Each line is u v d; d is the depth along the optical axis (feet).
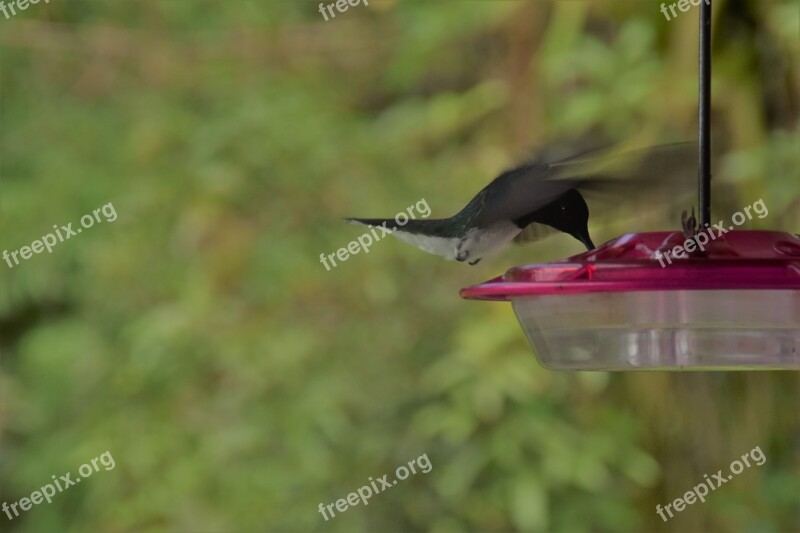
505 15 27.73
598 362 13.14
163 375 31.37
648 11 24.53
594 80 26.27
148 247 32.07
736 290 12.42
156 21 34.22
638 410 27.32
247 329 30.81
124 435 31.24
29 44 33.99
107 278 32.63
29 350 34.09
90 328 33.50
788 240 13.12
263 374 30.55
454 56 32.42
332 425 30.04
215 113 33.24
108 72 34.27
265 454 30.76
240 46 33.83
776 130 23.62
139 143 32.71
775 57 23.35
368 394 30.91
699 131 12.83
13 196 33.55
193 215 31.22
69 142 34.06
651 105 24.62
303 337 30.86
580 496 28.07
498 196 14.67
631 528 27.63
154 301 32.14
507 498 27.71
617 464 27.14
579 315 13.07
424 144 32.83
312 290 31.32
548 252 27.43
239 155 32.14
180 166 32.48
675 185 13.79
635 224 25.39
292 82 33.71
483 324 27.66
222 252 31.12
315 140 32.35
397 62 32.63
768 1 22.85
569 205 14.29
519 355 27.43
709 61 12.81
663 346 12.75
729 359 12.64
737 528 26.63
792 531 26.32
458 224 15.43
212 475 30.50
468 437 28.40
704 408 26.30
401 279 31.04
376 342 30.99
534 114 26.96
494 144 29.09
